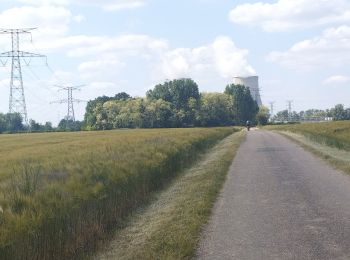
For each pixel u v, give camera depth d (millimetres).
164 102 154125
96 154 15633
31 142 40156
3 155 19750
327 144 33062
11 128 149250
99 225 9719
